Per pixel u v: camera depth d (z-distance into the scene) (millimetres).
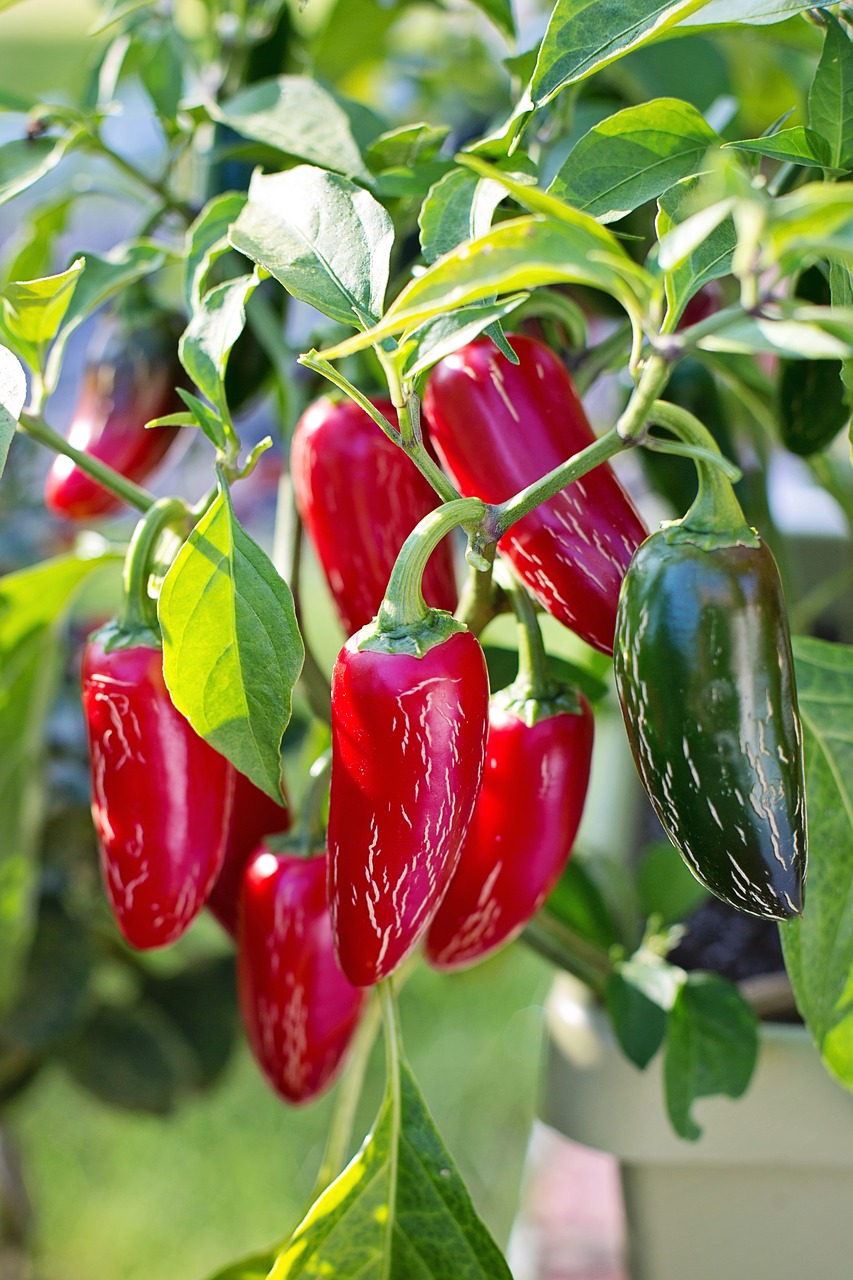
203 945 1214
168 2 721
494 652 588
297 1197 1255
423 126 572
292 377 615
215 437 511
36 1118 1377
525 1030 1443
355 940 500
